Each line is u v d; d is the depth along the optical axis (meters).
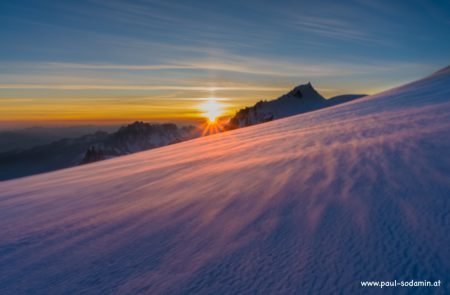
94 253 3.70
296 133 15.57
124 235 4.17
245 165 8.31
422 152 5.58
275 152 9.83
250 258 2.92
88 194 7.88
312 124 19.64
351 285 2.24
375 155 6.15
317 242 3.00
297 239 3.14
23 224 5.64
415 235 2.78
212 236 3.64
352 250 2.73
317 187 4.79
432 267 2.29
